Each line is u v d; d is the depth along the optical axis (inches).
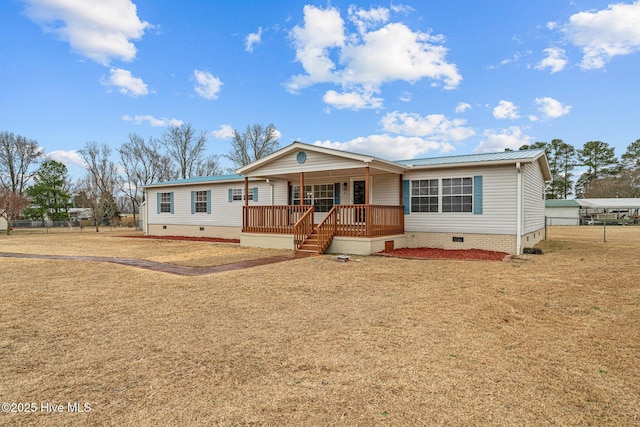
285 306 213.0
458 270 331.0
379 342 154.0
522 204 450.3
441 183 496.7
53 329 172.2
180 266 367.2
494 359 135.7
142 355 140.9
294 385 115.6
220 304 217.8
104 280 294.5
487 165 459.5
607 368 128.0
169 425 92.8
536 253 452.8
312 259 407.2
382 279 291.3
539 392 110.5
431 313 197.0
